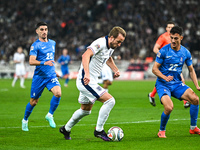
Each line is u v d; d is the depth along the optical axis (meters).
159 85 21.73
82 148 18.30
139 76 96.31
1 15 132.38
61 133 23.06
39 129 24.73
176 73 21.80
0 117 30.94
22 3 134.00
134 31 111.88
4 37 123.19
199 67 90.62
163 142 19.62
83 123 27.25
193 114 21.67
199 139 20.45
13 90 62.28
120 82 84.38
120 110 35.19
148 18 114.88
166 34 32.28
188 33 105.81
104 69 47.38
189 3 116.62
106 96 19.59
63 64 71.44
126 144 19.19
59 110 35.91
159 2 117.88
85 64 18.80
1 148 18.52
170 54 21.41
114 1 125.50
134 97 49.00
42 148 18.42
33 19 128.75
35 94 24.50
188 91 21.38
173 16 114.00
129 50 104.19
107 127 25.30
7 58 114.12
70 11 127.94
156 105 39.53
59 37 121.38
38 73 24.62
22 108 37.75
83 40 114.12
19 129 24.73
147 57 101.06
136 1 120.38
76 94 54.81
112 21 117.94
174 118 29.33
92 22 124.62
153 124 26.45
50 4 131.62
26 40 120.06
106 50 19.52
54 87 24.39
